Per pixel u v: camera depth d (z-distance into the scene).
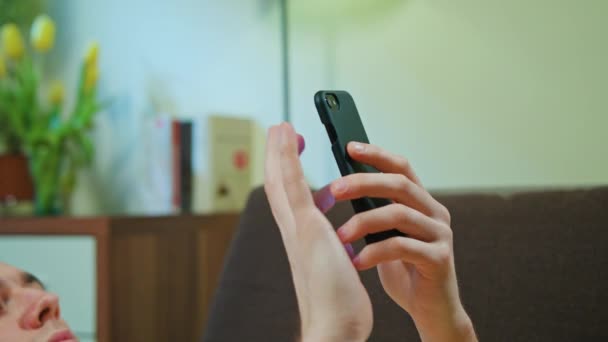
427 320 0.56
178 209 1.95
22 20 2.52
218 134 1.93
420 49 1.61
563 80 1.39
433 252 0.51
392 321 0.84
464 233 0.83
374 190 0.50
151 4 2.23
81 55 2.41
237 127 1.97
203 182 1.93
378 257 0.50
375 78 1.69
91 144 2.26
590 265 0.75
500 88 1.48
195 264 1.90
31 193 2.17
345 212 0.91
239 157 1.99
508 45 1.47
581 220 0.77
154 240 1.81
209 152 1.92
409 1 1.63
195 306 1.91
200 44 2.12
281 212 0.49
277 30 1.94
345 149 0.56
